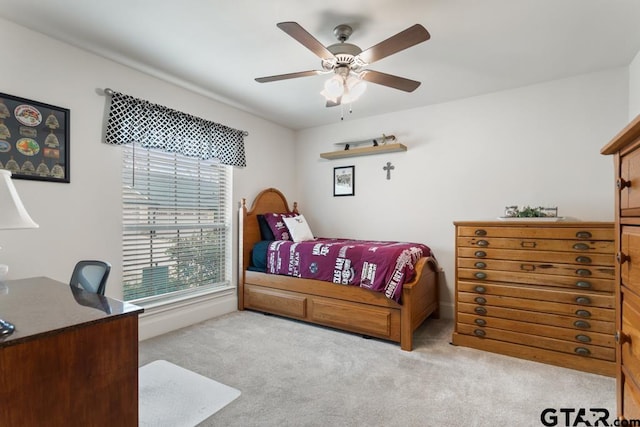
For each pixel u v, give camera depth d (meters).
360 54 1.98
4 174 1.14
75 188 2.46
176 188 3.22
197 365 2.37
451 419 1.76
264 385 2.10
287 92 3.33
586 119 2.93
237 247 3.79
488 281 2.66
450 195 3.59
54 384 1.05
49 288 1.61
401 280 2.67
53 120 2.33
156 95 2.99
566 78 3.00
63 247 2.39
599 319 2.26
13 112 2.15
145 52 2.53
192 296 3.28
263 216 3.93
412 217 3.82
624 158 1.09
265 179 4.22
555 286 2.41
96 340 1.15
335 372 2.28
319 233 4.54
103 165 2.62
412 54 2.54
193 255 3.39
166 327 3.04
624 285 1.10
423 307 3.07
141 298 2.92
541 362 2.44
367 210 4.14
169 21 2.12
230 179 3.75
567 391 2.03
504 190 3.30
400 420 1.75
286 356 2.53
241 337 2.92
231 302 3.70
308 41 1.86
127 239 2.82
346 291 2.97
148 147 2.88
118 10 2.00
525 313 2.51
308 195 4.64
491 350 2.63
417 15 2.03
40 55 2.27
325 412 1.82
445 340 2.89
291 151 4.67
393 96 3.43
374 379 2.18
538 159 3.14
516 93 3.23
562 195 3.03
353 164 4.25
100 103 2.60
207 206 3.54
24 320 1.12
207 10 2.00
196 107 3.36
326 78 2.99
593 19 2.06
